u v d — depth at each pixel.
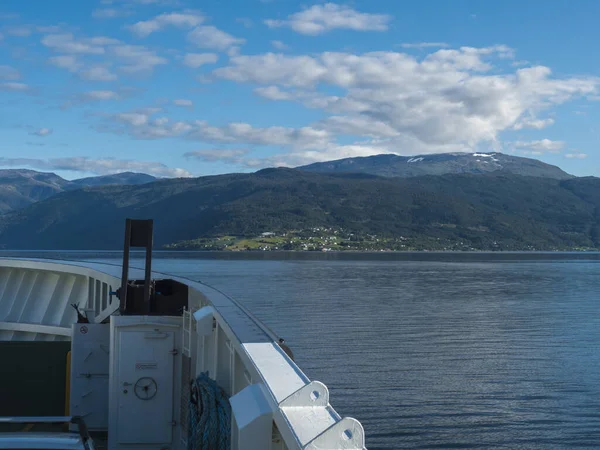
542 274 131.50
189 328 7.23
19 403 8.56
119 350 7.54
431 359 37.59
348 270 138.38
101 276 10.70
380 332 47.47
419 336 46.03
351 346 41.28
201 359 6.86
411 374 33.53
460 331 49.03
